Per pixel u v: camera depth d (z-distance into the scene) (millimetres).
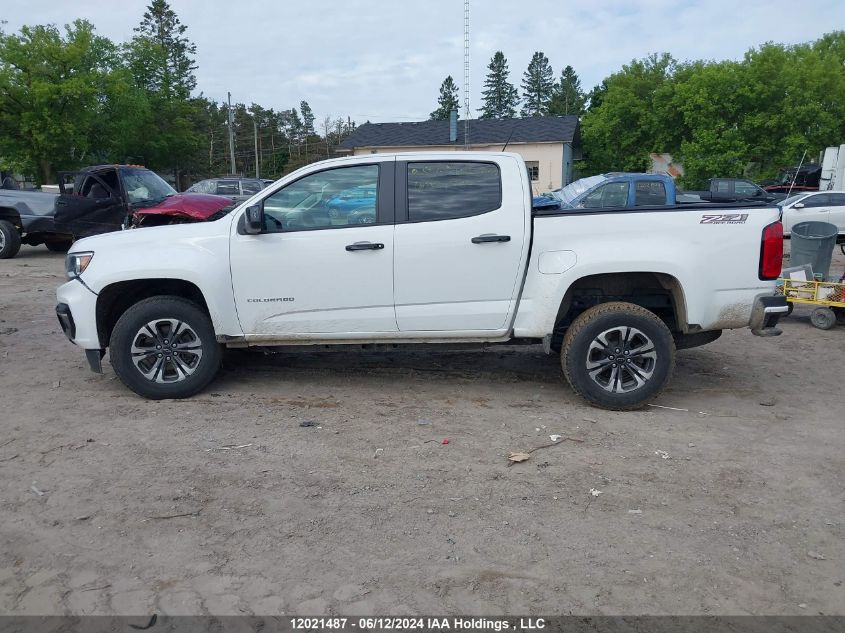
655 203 11375
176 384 5551
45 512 3752
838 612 2982
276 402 5543
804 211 18062
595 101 54500
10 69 30125
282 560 3318
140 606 2979
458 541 3490
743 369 6707
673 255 5160
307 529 3598
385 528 3607
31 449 4566
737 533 3594
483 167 5383
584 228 5270
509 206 5305
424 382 6121
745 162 31375
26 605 2988
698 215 5207
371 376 6277
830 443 4793
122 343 5422
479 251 5301
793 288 8719
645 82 34094
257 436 4812
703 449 4660
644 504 3885
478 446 4676
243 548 3420
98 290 5449
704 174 31578
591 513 3779
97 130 34531
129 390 5840
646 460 4469
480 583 3148
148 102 38250
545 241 5289
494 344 5594
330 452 4555
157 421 5086
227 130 74875
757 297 5254
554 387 6008
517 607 2986
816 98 30719
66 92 30062
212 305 5410
